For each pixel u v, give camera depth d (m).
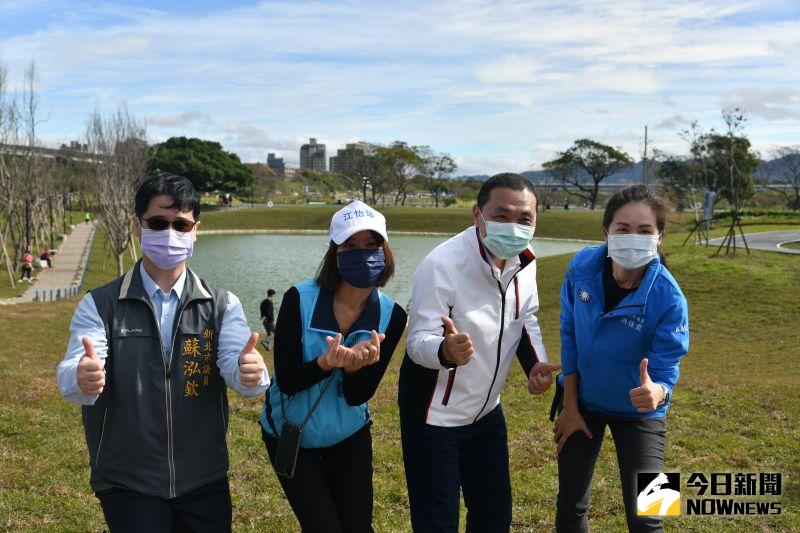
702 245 30.41
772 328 16.84
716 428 6.34
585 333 3.34
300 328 2.98
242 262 43.62
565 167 99.50
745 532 4.23
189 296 2.83
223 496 2.92
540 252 54.06
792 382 8.95
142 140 46.47
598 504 4.61
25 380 7.87
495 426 3.47
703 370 12.12
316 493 2.96
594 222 72.81
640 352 3.25
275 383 3.09
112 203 36.47
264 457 5.45
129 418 2.68
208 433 2.85
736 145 55.22
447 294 3.17
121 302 2.75
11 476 4.91
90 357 2.43
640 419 3.32
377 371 3.04
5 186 34.59
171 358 2.76
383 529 4.24
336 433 3.01
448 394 3.20
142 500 2.68
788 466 5.31
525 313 3.47
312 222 78.62
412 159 107.94
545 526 4.29
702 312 19.17
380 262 2.94
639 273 3.35
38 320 19.39
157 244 2.72
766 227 43.59
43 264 36.56
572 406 3.47
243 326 2.96
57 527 4.17
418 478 3.28
